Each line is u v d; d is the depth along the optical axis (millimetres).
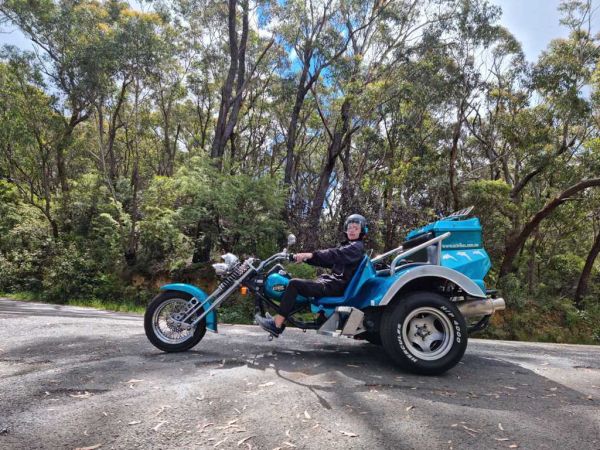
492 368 4617
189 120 32594
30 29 18109
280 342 5551
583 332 15906
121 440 2707
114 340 5508
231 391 3535
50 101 19906
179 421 2971
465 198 18406
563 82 17547
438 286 4680
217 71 24812
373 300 4328
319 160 34938
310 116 28969
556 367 4789
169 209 15992
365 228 4836
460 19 18312
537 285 20125
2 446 2604
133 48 17328
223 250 16094
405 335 4215
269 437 2777
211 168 15695
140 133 24578
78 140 24281
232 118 18500
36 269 18875
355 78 18672
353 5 19156
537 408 3389
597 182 16047
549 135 18750
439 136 23109
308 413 3137
